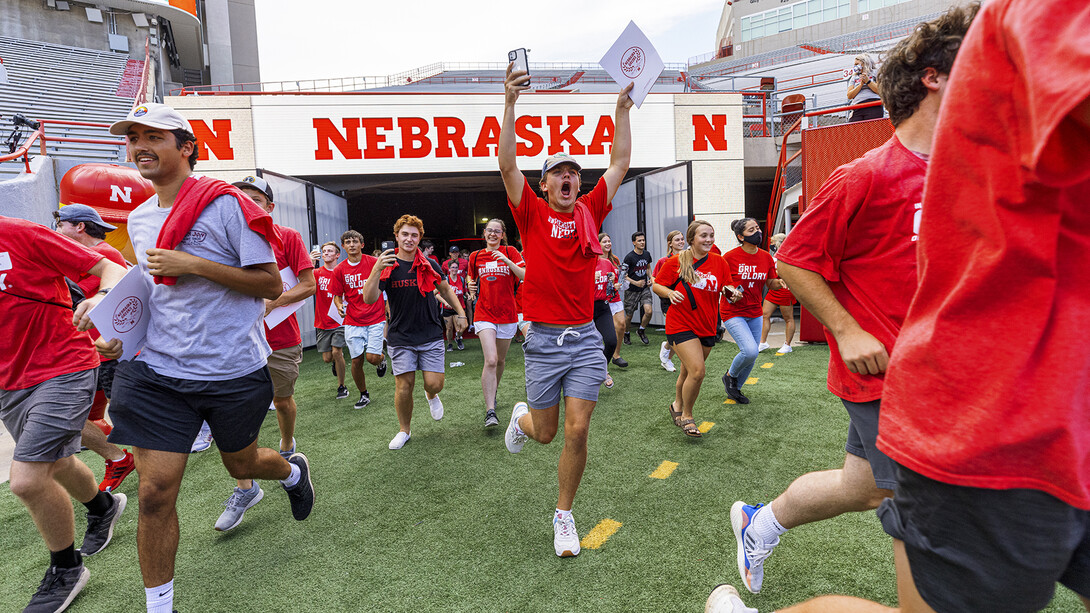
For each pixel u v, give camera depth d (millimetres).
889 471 1475
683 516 2848
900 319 1479
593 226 2643
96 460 4312
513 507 3072
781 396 4996
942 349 899
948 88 880
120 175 6273
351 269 5387
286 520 3049
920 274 958
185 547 2783
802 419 4332
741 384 4816
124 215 6148
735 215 11617
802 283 1573
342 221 10836
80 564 2426
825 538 2506
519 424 3082
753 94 12508
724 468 3447
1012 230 793
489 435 4383
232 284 2066
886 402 1030
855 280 1550
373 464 3865
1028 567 883
